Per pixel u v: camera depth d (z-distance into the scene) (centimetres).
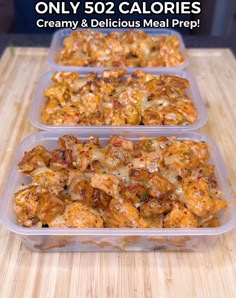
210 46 58
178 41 52
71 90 43
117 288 27
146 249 29
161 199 30
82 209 28
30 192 29
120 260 29
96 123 39
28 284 27
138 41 50
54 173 31
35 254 29
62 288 27
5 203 30
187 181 30
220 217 30
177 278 28
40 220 29
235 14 79
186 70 52
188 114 39
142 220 28
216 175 33
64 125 39
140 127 38
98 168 32
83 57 50
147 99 41
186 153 33
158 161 33
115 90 42
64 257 29
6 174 36
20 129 41
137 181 31
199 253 29
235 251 30
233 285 27
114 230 27
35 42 58
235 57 56
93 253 29
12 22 92
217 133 41
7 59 53
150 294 27
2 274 28
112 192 30
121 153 33
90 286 27
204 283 27
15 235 30
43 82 45
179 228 28
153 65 49
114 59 48
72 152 34
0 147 39
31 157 32
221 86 49
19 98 46
